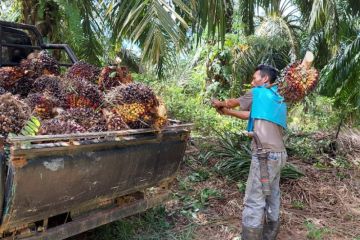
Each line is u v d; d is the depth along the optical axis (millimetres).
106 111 2924
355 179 5445
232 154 5488
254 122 3461
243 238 3432
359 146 6879
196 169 5270
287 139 6609
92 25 6234
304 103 9586
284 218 4215
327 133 7453
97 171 2625
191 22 4797
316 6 7988
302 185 5000
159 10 3785
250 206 3418
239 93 11242
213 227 3930
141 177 3047
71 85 3117
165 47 3797
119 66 3510
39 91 3256
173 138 3262
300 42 12531
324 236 3904
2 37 4316
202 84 11039
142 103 2936
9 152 2188
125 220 3727
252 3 7773
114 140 2684
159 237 3576
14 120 2459
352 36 9922
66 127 2557
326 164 5965
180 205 4281
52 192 2395
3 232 2293
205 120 7734
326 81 8633
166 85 9734
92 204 2758
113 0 4191
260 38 11094
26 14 6242
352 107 8102
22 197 2232
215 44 10883
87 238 3434
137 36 3748
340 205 4633
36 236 2426
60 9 6027
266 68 3570
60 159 2369
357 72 8133
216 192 4594
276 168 3402
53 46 4617
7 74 3547
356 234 3977
